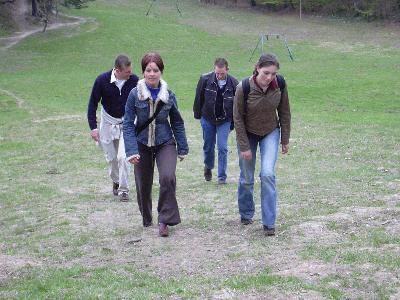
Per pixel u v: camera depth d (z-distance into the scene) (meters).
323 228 6.44
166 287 4.95
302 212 7.31
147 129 6.46
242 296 4.68
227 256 5.73
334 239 6.04
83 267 5.70
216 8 62.06
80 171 12.10
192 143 15.17
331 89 29.31
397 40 46.53
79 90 31.17
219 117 9.82
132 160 6.36
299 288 4.78
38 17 51.72
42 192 10.15
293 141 14.67
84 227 7.45
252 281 4.96
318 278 4.98
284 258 5.53
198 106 9.97
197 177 10.91
